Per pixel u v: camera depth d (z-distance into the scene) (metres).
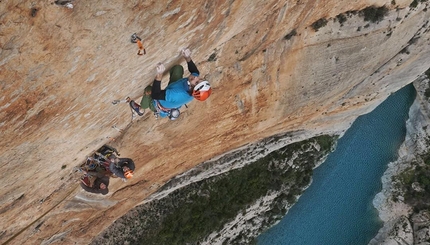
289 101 13.71
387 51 14.20
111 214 13.84
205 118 11.53
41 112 5.94
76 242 13.64
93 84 6.18
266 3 8.07
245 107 12.48
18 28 4.69
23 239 10.42
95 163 8.23
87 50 5.52
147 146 10.73
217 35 7.88
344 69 13.73
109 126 7.98
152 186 13.83
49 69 5.37
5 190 7.36
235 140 14.39
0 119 5.52
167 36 6.39
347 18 11.70
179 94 5.82
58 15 4.88
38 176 7.71
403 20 13.02
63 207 10.55
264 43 10.22
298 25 10.59
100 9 5.17
